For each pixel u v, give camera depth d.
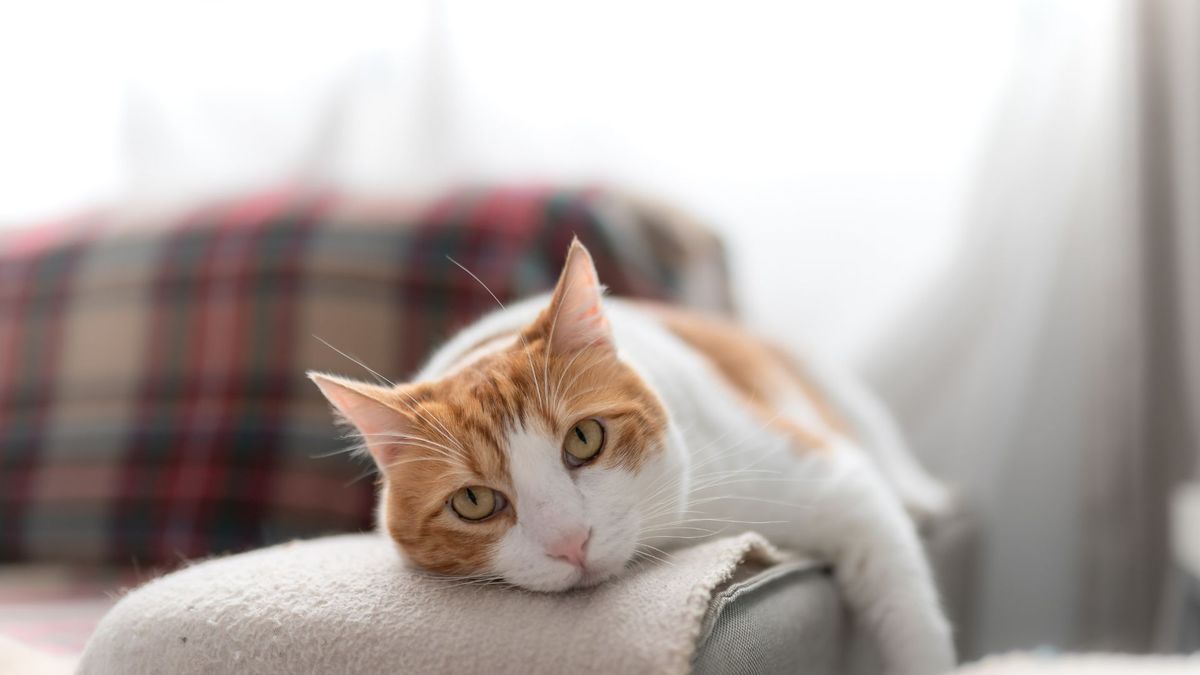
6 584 1.73
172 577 0.93
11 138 2.68
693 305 2.03
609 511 0.95
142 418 1.92
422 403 0.99
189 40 2.59
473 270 1.85
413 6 2.44
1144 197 2.03
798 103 2.33
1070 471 2.27
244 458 1.83
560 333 1.02
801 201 2.36
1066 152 2.21
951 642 1.18
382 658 0.75
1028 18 2.17
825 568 1.12
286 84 2.55
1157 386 2.05
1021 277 2.23
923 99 2.28
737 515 1.13
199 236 2.03
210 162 2.59
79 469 1.92
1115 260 2.08
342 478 1.78
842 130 2.32
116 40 2.63
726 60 2.35
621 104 2.39
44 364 2.04
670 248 2.02
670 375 1.20
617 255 1.90
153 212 2.17
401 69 2.47
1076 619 2.22
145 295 2.01
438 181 2.26
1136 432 2.05
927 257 2.32
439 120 2.41
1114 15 2.09
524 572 0.92
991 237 2.25
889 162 2.32
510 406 0.97
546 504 0.94
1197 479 2.03
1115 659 0.86
